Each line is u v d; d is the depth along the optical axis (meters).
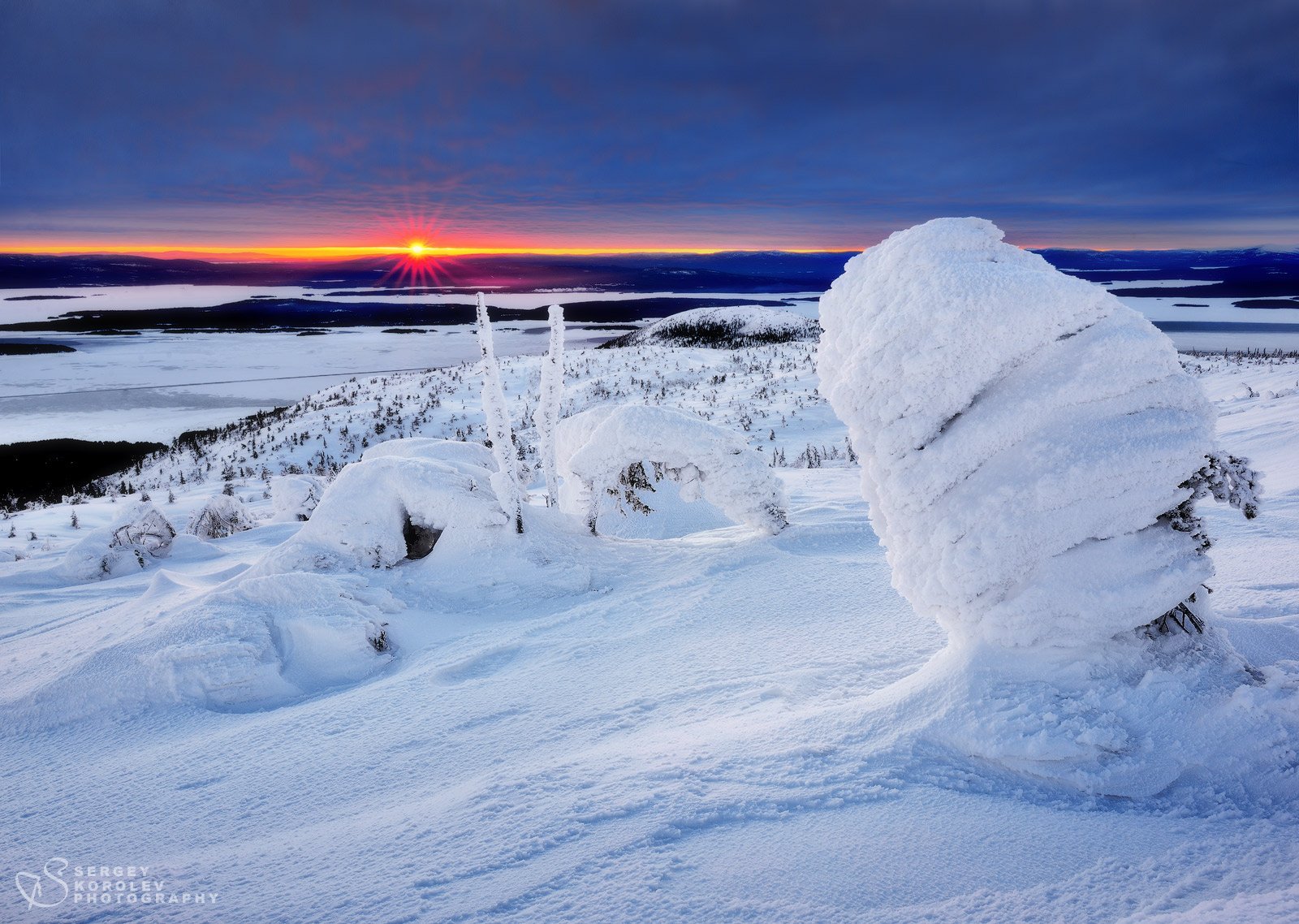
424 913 3.05
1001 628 3.93
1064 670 3.81
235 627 7.92
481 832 3.70
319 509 10.54
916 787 3.53
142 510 16.52
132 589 13.66
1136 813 3.16
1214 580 6.55
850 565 9.02
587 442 11.59
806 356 88.75
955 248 4.22
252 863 3.84
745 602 8.04
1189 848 2.84
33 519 28.03
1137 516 3.77
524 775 4.37
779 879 2.96
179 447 65.81
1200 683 3.62
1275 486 12.23
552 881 3.14
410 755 5.27
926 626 6.55
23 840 4.59
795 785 3.67
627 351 103.94
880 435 4.21
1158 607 3.73
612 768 4.24
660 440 10.93
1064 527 3.82
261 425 68.25
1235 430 19.16
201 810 4.79
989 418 3.95
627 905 2.90
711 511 14.29
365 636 7.98
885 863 3.00
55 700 7.29
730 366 86.00
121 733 6.68
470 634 8.46
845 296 4.52
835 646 6.32
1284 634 4.59
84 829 4.68
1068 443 3.81
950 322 3.96
